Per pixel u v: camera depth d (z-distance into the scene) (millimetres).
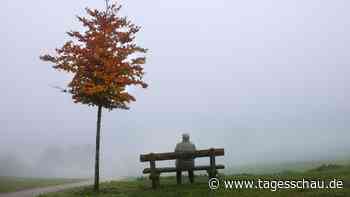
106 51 22375
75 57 22359
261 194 16828
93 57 22172
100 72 22047
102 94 22266
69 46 22406
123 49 22531
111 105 22922
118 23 22859
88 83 21969
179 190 18594
